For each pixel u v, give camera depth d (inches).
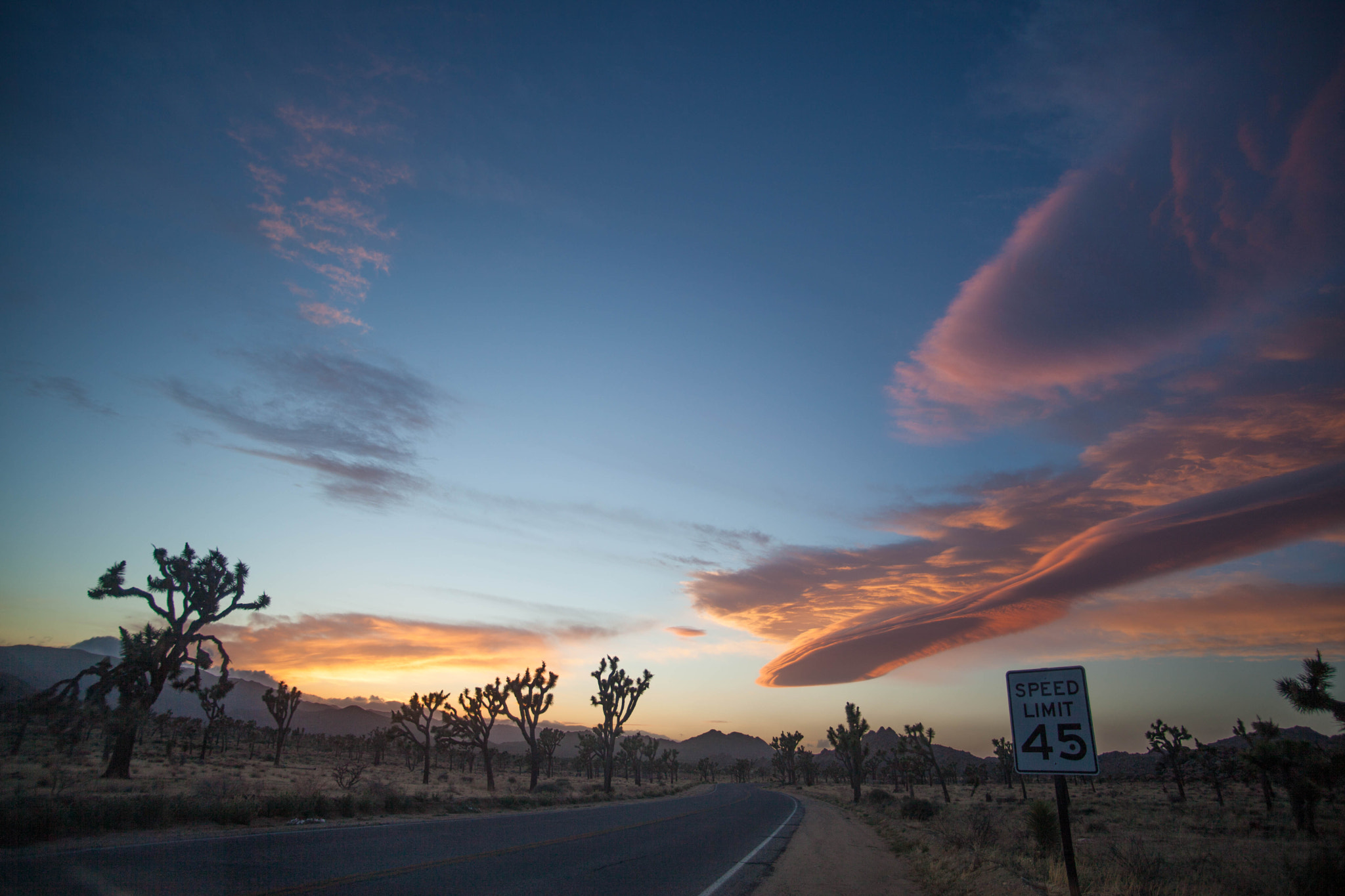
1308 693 379.2
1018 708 308.7
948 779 4242.1
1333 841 433.1
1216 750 1993.1
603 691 2304.4
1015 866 497.4
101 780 1110.4
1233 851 682.8
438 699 2242.9
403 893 375.2
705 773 5438.0
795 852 698.2
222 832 621.6
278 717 2406.5
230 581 1434.5
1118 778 3722.9
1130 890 375.9
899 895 468.1
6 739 1593.3
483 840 657.6
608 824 940.0
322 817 807.1
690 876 500.7
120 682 1280.8
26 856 442.0
